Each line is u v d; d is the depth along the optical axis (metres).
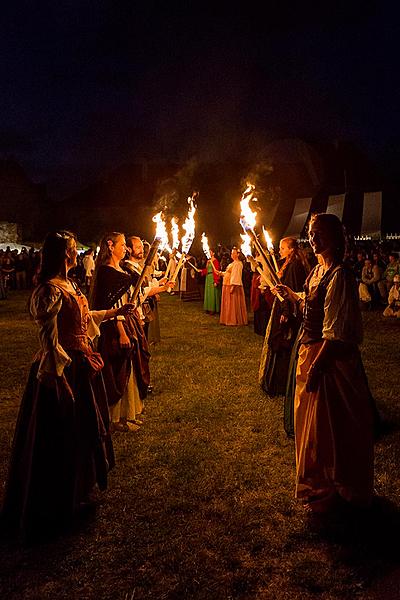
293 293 3.95
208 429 4.52
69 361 2.87
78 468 3.05
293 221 27.00
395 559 2.69
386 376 6.04
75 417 3.01
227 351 7.66
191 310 13.04
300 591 2.49
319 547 2.81
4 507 3.03
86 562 2.73
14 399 5.56
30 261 20.59
